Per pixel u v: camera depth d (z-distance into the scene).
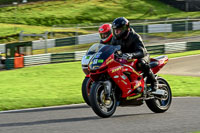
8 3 111.38
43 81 34.53
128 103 15.41
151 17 101.12
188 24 74.50
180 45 59.34
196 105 18.39
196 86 29.77
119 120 14.07
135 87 15.26
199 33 74.25
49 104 20.80
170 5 111.19
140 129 12.24
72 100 22.33
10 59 51.19
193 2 108.69
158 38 71.19
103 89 14.28
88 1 113.94
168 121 13.90
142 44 15.52
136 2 111.69
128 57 14.61
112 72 14.28
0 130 12.32
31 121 14.23
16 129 12.42
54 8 108.50
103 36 19.39
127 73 14.99
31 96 25.19
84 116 15.41
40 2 113.25
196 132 11.34
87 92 18.73
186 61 48.19
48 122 13.86
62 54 54.94
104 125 12.95
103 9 107.50
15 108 19.52
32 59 53.56
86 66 18.70
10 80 35.97
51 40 67.12
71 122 13.73
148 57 16.05
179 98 21.81
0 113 16.95
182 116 15.14
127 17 101.25
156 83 16.23
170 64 46.34
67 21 99.19
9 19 97.81
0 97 24.78
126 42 15.55
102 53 14.43
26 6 109.38
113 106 14.58
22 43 56.03
